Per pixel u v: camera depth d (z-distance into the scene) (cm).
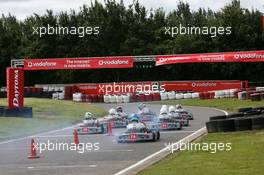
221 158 2445
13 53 12231
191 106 8294
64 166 2606
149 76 11731
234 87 10450
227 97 9406
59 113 6906
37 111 6988
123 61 7312
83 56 12050
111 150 3259
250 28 11038
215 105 8025
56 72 12081
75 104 8506
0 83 12238
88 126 4619
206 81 10588
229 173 2008
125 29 12262
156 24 12481
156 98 10094
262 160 2284
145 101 10038
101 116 6919
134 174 2219
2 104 7481
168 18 12538
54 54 12025
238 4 11212
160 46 11900
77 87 10900
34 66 7475
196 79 11519
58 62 7475
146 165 2514
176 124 4553
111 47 12125
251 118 3653
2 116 5997
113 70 11856
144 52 12006
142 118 5553
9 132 4722
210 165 2248
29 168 2592
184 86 10625
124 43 12144
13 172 2469
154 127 4584
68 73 11919
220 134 3644
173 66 11488
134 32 12262
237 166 2166
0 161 2922
